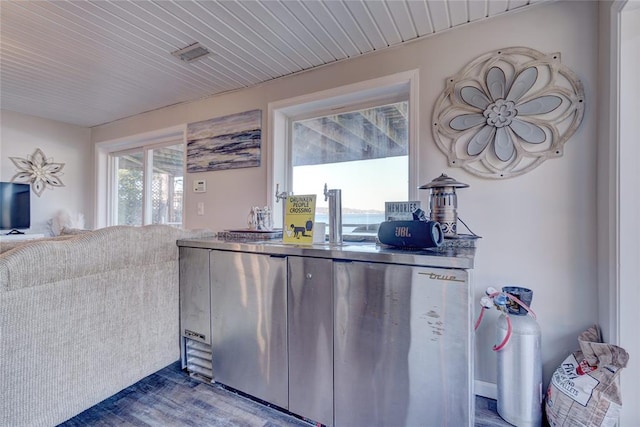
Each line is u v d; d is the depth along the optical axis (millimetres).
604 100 1570
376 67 2275
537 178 1784
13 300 1297
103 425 1555
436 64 2064
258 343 1737
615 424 1373
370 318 1407
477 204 1932
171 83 2809
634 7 1396
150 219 3846
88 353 1573
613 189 1460
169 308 2018
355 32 2020
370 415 1417
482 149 1917
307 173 2787
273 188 2762
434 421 1287
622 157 1424
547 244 1762
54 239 1768
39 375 1379
